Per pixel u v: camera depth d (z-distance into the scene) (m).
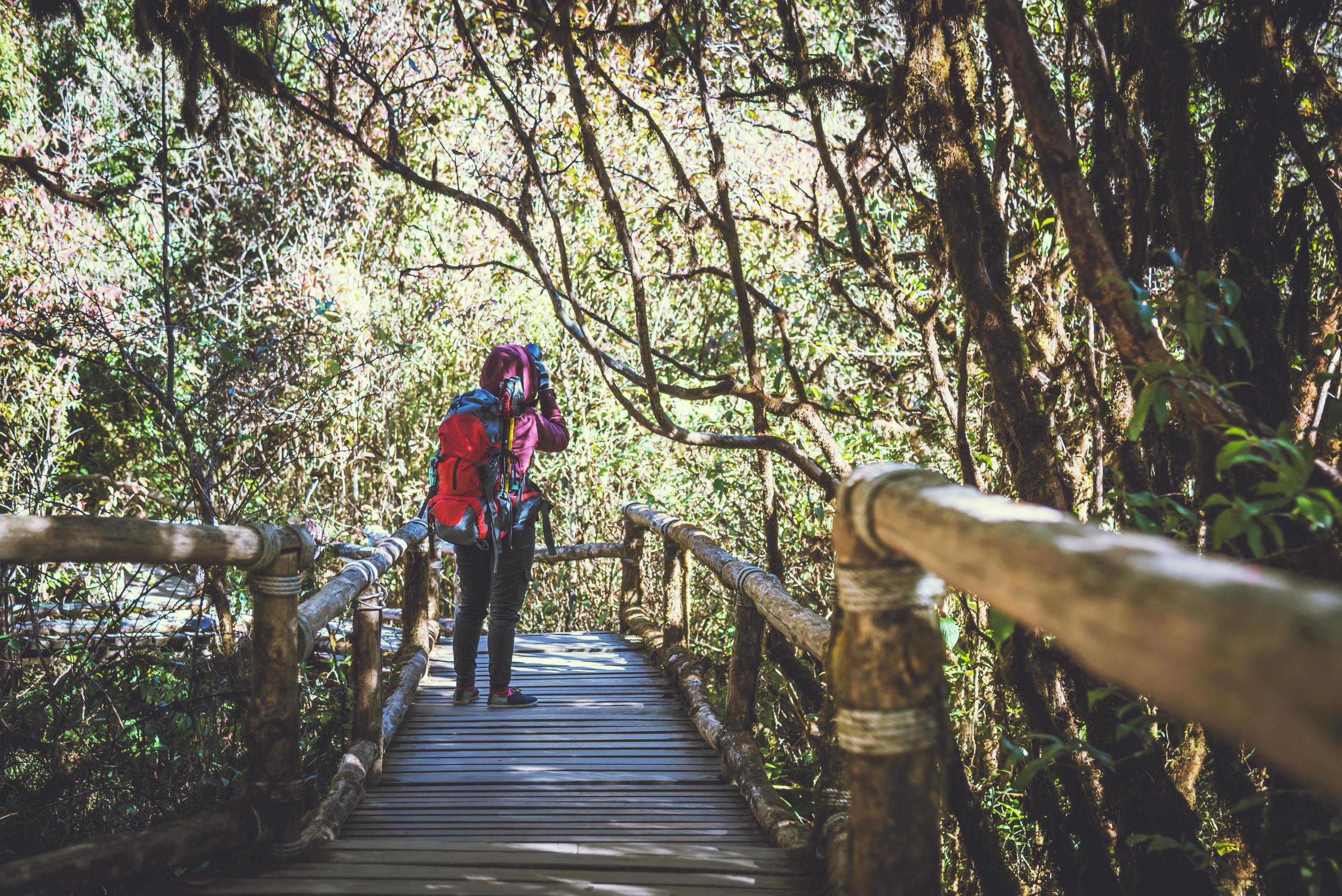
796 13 5.11
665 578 6.44
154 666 5.02
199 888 2.70
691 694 5.07
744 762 3.79
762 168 8.09
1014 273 4.62
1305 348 3.10
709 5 5.06
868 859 1.61
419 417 11.04
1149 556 0.91
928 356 4.80
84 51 9.97
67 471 8.76
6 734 3.95
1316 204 3.52
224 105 4.77
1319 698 0.66
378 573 4.07
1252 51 2.94
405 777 4.07
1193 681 0.78
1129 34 3.28
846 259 5.88
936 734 1.62
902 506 1.44
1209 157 3.68
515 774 4.12
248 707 3.02
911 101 3.66
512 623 5.24
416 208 10.92
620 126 6.53
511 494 4.85
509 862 2.99
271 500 9.28
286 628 2.85
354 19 7.28
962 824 3.55
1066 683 3.45
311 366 9.23
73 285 8.57
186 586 6.96
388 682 5.37
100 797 4.13
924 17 3.65
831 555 6.41
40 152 9.58
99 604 5.46
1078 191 2.20
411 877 2.83
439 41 6.99
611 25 4.78
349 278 10.27
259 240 11.05
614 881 2.86
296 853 2.93
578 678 5.94
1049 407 4.07
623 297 9.78
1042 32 4.93
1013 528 1.12
